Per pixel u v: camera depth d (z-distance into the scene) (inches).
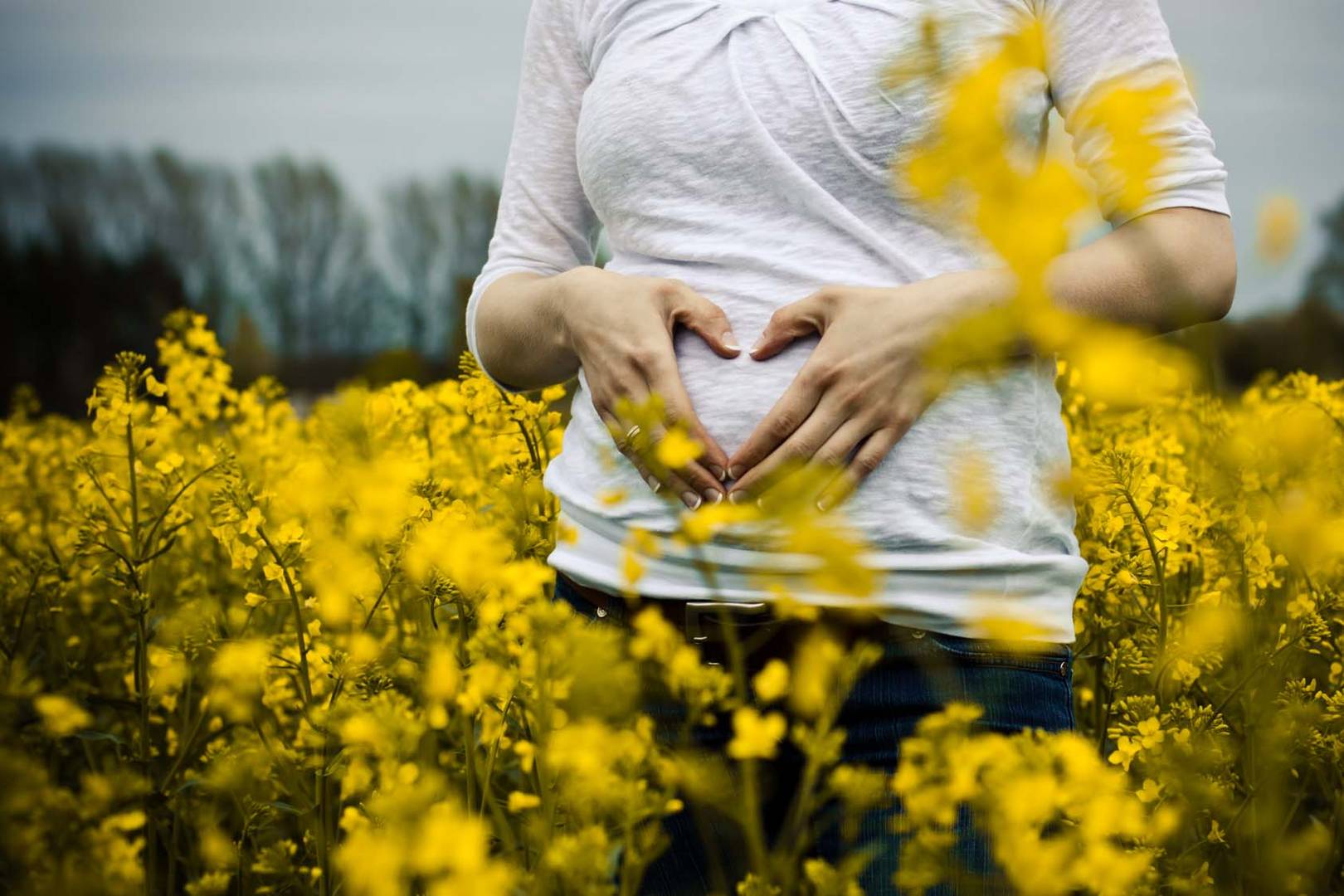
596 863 39.5
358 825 46.3
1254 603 76.8
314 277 1034.7
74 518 94.2
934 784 43.3
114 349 1116.5
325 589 66.3
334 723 48.3
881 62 54.9
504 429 94.3
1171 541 77.5
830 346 52.9
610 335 58.3
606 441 60.7
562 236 71.9
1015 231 26.2
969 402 53.3
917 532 52.0
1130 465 73.8
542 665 45.4
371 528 67.2
